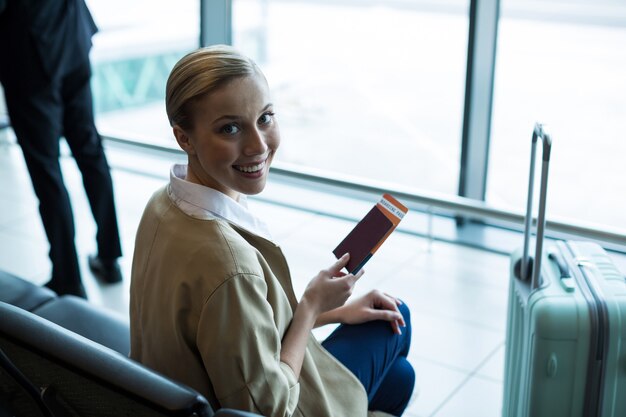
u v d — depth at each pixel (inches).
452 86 222.2
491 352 102.0
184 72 48.6
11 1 102.9
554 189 163.6
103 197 116.1
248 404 48.6
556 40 211.6
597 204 159.5
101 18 185.0
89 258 124.6
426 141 191.5
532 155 71.1
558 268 73.6
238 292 47.7
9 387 53.1
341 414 57.4
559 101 195.6
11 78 106.5
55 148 110.0
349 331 64.5
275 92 211.6
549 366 67.9
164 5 175.0
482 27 120.4
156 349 52.0
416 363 99.9
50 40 106.0
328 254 127.6
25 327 47.1
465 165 129.5
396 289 117.3
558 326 66.6
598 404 68.6
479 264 124.6
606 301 67.1
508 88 200.8
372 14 235.9
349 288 56.6
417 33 229.0
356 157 188.2
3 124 174.6
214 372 48.2
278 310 52.1
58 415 48.6
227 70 48.2
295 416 55.0
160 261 50.7
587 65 209.8
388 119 202.8
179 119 49.6
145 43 181.8
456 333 106.3
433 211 135.8
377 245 57.7
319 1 235.5
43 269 124.3
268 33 207.6
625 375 68.1
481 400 92.6
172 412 40.0
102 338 74.9
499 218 106.3
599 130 183.3
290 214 141.8
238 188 51.3
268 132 51.0
